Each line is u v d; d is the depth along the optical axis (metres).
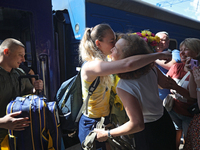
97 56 1.26
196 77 1.37
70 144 2.48
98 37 1.25
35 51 2.37
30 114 1.34
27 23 2.32
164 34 2.60
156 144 1.12
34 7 2.33
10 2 2.11
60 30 3.37
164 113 1.24
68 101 1.44
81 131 1.37
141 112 1.04
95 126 1.33
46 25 2.47
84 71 1.26
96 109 1.34
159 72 1.41
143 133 1.14
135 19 3.82
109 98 1.44
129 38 1.10
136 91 1.07
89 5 3.00
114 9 3.39
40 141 1.39
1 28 2.20
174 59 2.37
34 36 2.35
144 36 1.73
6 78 1.53
